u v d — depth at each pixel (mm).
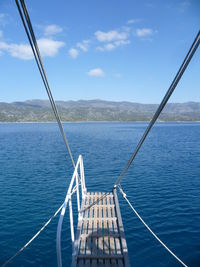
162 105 3629
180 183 19234
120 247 6543
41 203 14758
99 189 18125
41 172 23641
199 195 16062
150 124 4137
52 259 9023
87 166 26844
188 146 44688
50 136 72125
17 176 21891
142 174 22516
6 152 37438
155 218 12367
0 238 10461
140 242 10070
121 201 15047
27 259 9008
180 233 10758
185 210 13391
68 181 20219
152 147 43469
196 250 9422
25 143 51344
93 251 6355
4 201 15031
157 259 8930
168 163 28156
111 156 33844
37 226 11633
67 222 12062
